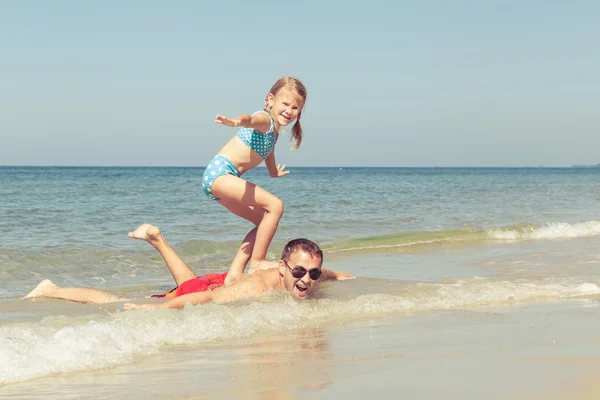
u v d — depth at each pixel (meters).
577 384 2.51
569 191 31.02
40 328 3.84
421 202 21.02
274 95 6.09
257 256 5.95
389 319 4.54
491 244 10.21
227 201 6.06
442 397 2.38
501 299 5.32
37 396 2.60
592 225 12.22
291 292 5.38
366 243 10.19
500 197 24.88
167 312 4.32
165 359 3.29
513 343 3.46
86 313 4.74
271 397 2.47
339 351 3.40
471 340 3.60
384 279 6.41
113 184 36.84
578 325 4.03
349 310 4.85
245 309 4.59
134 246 9.61
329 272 6.41
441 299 5.30
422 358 3.12
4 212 14.78
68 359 3.13
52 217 13.87
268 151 6.18
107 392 2.65
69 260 8.25
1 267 7.60
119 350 3.39
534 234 11.40
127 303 4.84
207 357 3.32
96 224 12.65
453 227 13.03
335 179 57.50
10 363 3.04
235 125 5.48
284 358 3.25
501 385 2.52
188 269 6.00
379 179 57.94
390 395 2.43
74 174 75.25
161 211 16.06
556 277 6.57
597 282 6.17
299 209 17.23
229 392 2.58
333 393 2.48
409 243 10.11
